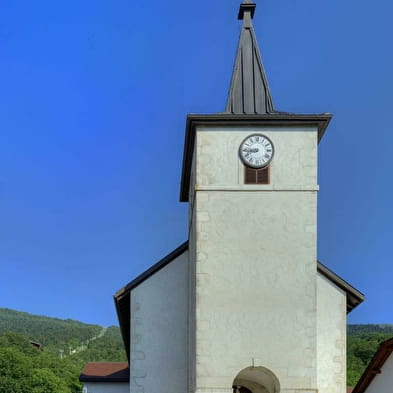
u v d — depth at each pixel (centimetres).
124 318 2300
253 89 1956
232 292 1792
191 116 1844
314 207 1836
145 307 2120
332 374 1984
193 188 1978
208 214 1831
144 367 2083
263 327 1773
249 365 1752
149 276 2141
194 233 1903
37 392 7856
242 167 1856
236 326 1773
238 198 1839
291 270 1805
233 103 1931
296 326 1777
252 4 2073
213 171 1850
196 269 1805
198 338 1766
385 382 2427
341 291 2039
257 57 2011
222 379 1744
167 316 2117
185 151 2078
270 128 1872
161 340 2102
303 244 1819
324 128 1911
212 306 1783
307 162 1856
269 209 1834
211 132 1867
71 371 9344
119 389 3300
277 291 1794
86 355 12862
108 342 14575
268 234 1822
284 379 1747
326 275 2044
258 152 1858
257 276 1802
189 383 2005
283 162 1856
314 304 1788
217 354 1756
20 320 19112
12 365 7894
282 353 1761
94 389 3297
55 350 14338
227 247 1814
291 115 1850
